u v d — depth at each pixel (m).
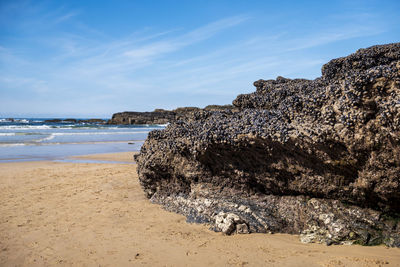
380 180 4.45
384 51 6.18
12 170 12.32
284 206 5.62
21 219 6.26
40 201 7.66
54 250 4.75
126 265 4.18
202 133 6.09
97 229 5.64
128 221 6.07
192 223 5.86
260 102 7.49
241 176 6.07
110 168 12.92
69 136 32.19
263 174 5.78
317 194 5.33
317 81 6.74
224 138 5.72
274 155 5.45
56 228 5.72
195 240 4.98
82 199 7.86
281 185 5.66
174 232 5.39
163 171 7.34
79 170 12.38
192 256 4.38
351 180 4.88
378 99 4.27
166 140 7.36
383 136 4.18
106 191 8.75
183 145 6.61
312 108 5.07
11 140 25.88
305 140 4.86
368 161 4.47
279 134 5.11
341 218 4.89
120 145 24.42
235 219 5.35
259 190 6.08
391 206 4.65
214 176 6.51
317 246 4.55
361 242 4.51
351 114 4.44
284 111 5.51
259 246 4.62
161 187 7.55
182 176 7.03
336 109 4.65
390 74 4.22
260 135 5.28
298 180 5.43
